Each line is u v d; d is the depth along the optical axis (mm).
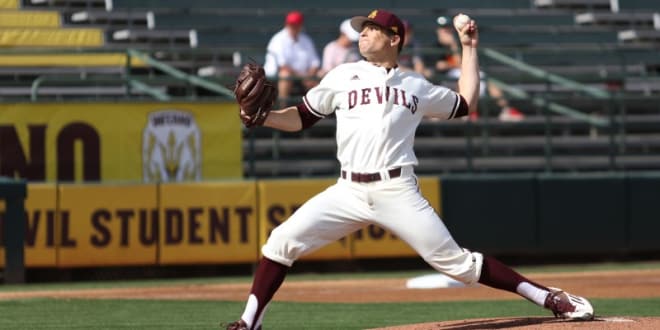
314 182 49812
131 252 47688
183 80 54469
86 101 48750
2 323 30078
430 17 71188
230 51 56094
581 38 72938
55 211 46875
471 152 55062
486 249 52781
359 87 21234
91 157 48781
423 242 21328
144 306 34969
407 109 21250
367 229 50500
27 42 60188
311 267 51594
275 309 34062
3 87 56156
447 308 34156
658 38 74500
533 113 65750
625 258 56750
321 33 68062
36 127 48219
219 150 50312
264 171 57688
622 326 21250
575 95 68312
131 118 49250
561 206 54000
